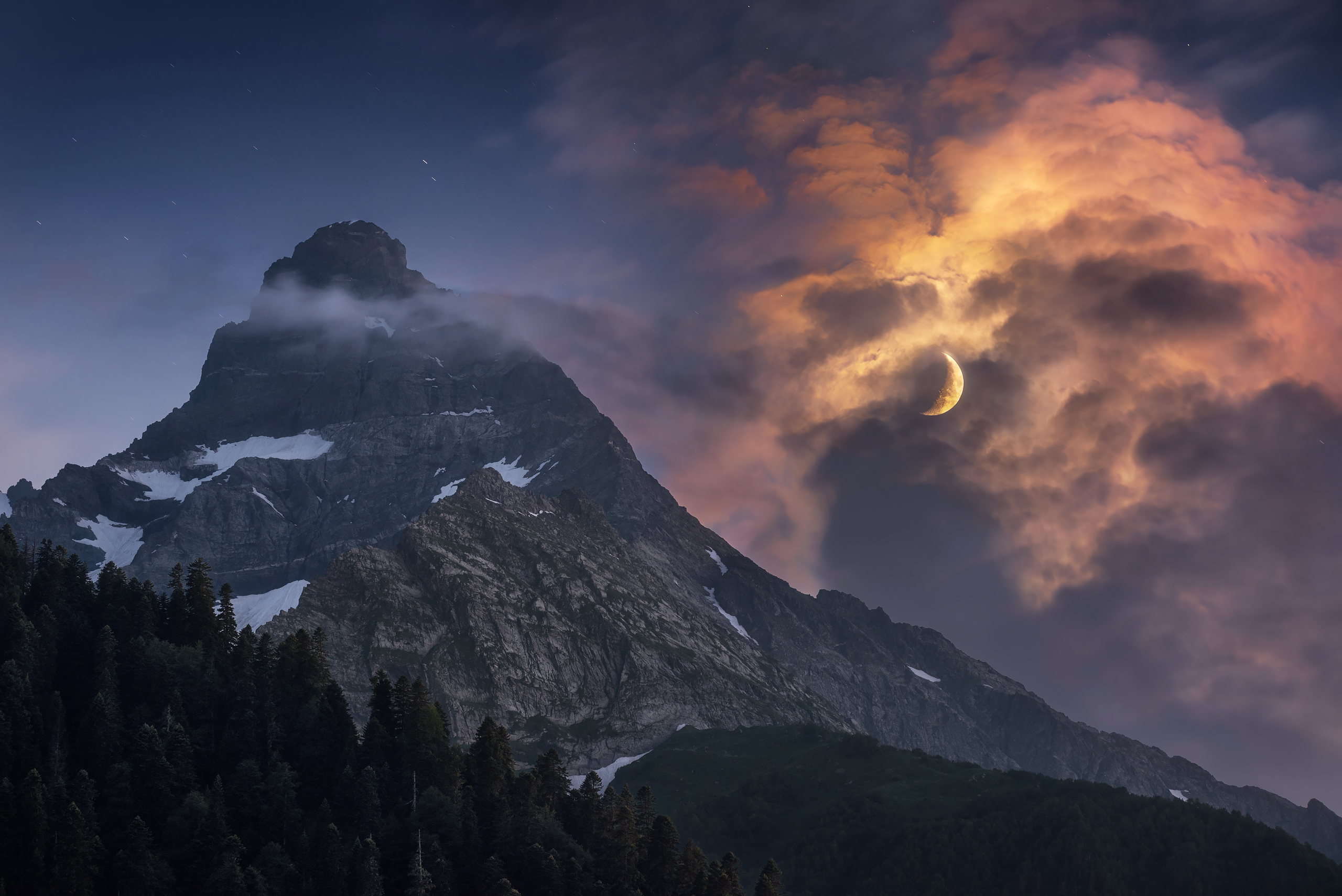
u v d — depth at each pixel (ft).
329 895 624.18
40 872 579.07
